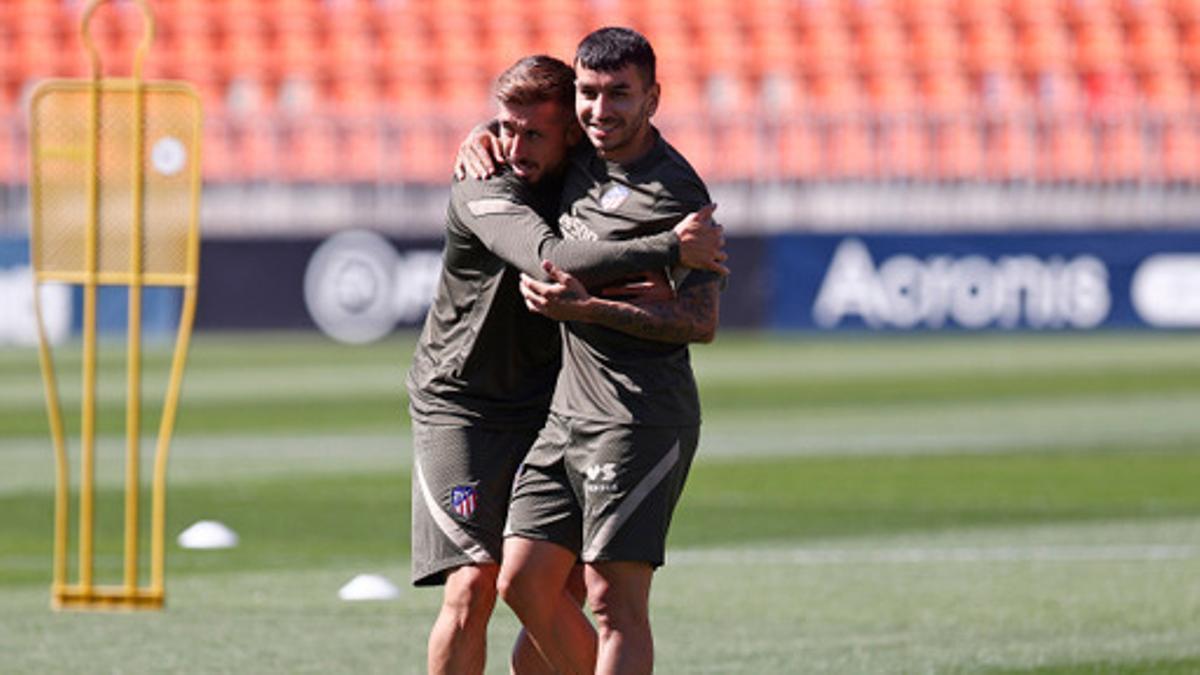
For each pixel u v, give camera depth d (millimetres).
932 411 53094
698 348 72812
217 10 95500
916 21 93438
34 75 94875
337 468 42312
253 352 72625
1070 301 75688
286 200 81500
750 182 80375
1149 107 86625
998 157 81750
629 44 16828
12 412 54281
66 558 28578
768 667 22984
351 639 24734
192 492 38969
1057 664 23016
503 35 94875
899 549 31969
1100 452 44625
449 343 18734
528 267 17047
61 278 26375
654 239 16750
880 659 23406
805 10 94250
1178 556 31156
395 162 83000
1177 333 75250
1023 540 32844
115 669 22891
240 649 24047
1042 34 92750
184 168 26078
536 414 18828
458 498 18625
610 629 17547
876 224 80062
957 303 76312
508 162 17969
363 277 78125
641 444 17344
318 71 94312
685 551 31906
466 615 18766
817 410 53500
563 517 17953
